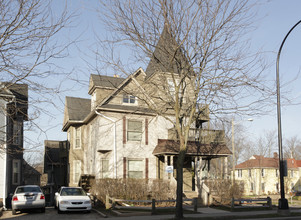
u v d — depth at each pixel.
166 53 14.70
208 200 20.64
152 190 19.84
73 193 18.55
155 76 16.94
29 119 9.95
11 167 23.64
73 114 27.70
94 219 14.46
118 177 22.78
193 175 25.48
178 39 14.32
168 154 23.00
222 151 24.00
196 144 23.36
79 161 27.19
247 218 15.16
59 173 35.38
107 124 23.33
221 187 21.28
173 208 17.08
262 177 55.41
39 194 17.83
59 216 16.06
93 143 24.56
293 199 37.44
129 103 24.45
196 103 15.27
